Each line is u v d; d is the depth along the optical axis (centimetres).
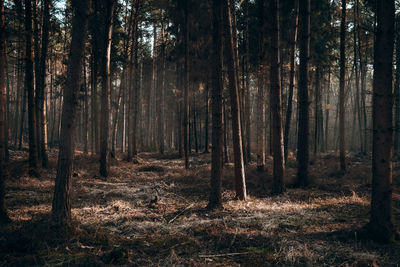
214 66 838
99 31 1972
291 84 1650
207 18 1814
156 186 1184
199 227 654
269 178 1345
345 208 843
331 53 2361
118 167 1786
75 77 580
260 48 1622
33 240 514
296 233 618
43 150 1492
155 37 2942
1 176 647
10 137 3181
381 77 558
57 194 576
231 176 1394
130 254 498
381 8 562
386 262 469
